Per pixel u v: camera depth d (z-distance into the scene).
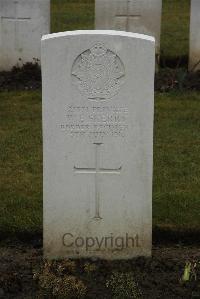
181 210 6.96
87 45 5.59
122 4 11.38
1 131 9.20
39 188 7.50
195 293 5.57
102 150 5.79
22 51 11.59
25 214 6.85
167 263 5.98
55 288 5.51
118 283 5.64
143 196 5.88
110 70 5.64
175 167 8.09
